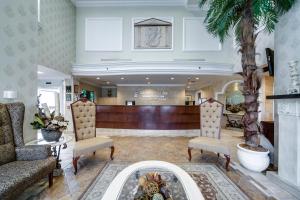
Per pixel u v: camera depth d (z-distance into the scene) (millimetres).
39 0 4867
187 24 7672
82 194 2326
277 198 2285
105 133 6391
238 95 9352
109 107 6363
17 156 2322
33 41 3182
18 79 2828
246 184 2641
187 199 1611
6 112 2369
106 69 6832
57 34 5977
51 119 2854
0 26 2510
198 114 6309
